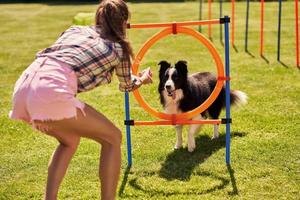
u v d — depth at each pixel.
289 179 4.71
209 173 4.91
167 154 5.48
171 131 6.26
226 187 4.57
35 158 5.50
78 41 3.49
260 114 6.81
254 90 8.13
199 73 5.92
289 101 7.45
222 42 13.11
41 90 3.27
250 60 10.64
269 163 5.10
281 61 10.39
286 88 8.20
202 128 6.34
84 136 3.63
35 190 4.68
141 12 21.38
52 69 3.34
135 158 5.37
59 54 3.41
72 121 3.45
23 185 4.79
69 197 4.48
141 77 4.23
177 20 18.30
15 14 22.75
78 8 24.73
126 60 3.62
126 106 5.11
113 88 8.65
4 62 11.51
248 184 4.62
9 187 4.74
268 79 8.86
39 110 3.27
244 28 15.46
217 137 5.99
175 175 4.90
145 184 4.71
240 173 4.88
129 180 4.82
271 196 4.38
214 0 24.59
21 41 14.82
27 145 5.93
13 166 5.28
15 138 6.19
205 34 14.53
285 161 5.14
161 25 4.88
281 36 13.69
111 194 3.73
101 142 3.68
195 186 4.62
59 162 3.66
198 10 21.11
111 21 3.58
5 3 29.27
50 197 3.60
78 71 3.39
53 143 6.00
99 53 3.44
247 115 6.77
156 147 5.71
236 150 5.48
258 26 15.75
